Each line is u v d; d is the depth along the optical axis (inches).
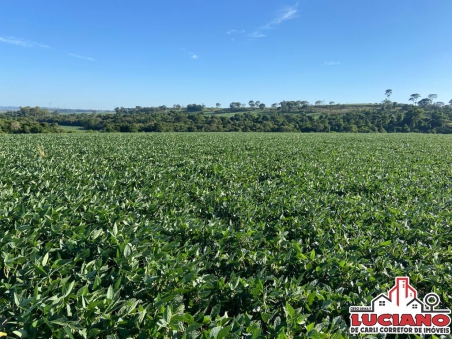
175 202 256.4
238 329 98.3
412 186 354.0
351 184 375.6
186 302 130.7
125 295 123.4
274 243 182.4
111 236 155.1
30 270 122.6
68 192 248.8
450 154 770.8
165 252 148.3
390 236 201.9
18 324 95.7
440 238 197.8
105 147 763.4
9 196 234.8
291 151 756.6
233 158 592.4
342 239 186.9
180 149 748.6
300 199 280.7
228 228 184.9
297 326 104.6
